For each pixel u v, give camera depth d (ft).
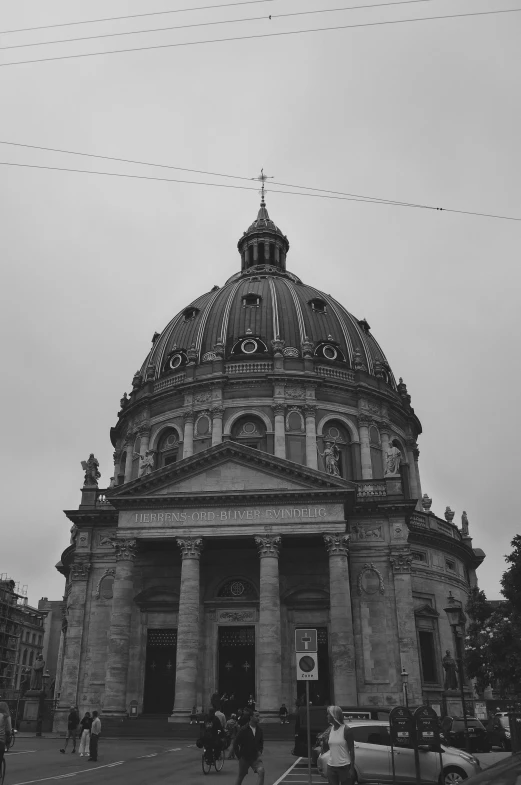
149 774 69.56
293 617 143.64
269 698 123.44
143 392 196.95
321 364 187.32
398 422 201.05
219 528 137.08
